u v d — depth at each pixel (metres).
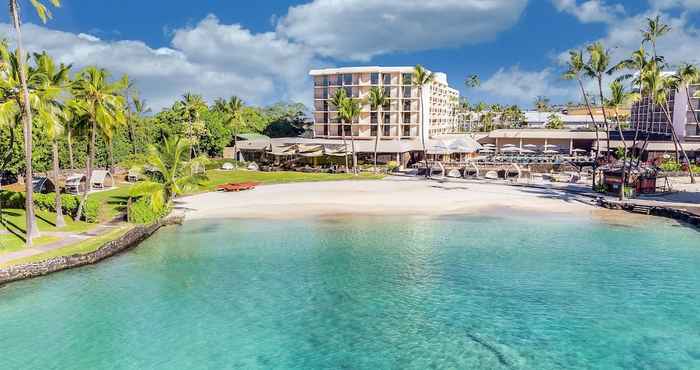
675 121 104.06
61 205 40.94
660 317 22.36
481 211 46.59
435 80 122.25
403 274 28.34
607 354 19.22
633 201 48.75
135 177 66.12
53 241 33.19
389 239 36.22
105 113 38.50
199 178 45.19
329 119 115.50
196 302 24.39
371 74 111.69
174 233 38.94
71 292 25.72
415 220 42.78
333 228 40.03
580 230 38.81
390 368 18.25
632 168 55.84
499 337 20.61
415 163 95.50
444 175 74.75
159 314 22.98
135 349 19.69
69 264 29.48
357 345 20.00
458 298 24.67
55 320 22.30
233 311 23.31
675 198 50.81
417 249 33.50
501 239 36.03
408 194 56.72
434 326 21.61
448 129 142.38
